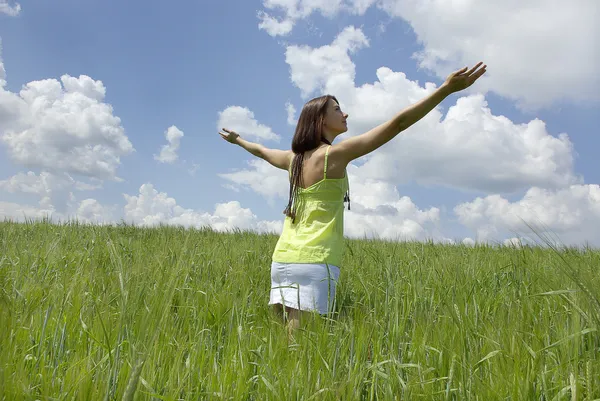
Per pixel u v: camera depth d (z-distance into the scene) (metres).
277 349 2.20
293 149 3.31
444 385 1.94
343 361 2.08
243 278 4.02
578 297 2.33
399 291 2.87
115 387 1.74
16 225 8.66
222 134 4.08
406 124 2.88
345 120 3.35
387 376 1.85
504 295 3.47
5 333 2.00
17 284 3.29
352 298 3.48
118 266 2.22
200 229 9.77
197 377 1.95
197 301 3.18
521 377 1.87
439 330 2.33
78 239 6.77
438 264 4.59
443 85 2.74
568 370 1.92
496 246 8.00
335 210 3.17
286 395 1.80
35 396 1.67
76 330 2.43
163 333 2.21
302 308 2.94
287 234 3.21
